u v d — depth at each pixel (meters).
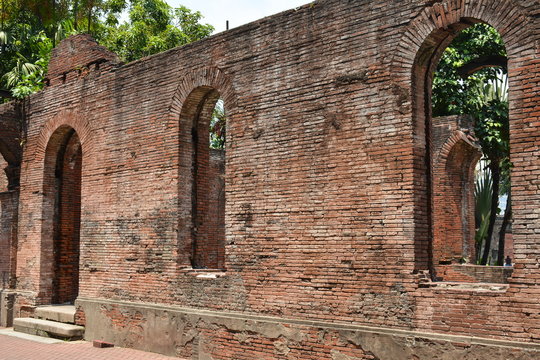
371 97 9.31
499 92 21.89
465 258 18.64
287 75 10.44
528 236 7.57
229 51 11.46
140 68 13.38
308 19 10.23
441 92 20.17
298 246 9.99
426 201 9.04
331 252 9.55
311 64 10.12
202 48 12.00
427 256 8.98
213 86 11.68
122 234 13.36
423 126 9.11
